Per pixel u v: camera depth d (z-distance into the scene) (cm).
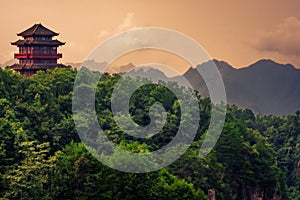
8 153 11725
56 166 11300
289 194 19562
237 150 15988
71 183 10869
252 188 16350
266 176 16738
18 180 10812
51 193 10894
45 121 14975
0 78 16225
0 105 14562
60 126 14838
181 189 11750
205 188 14175
